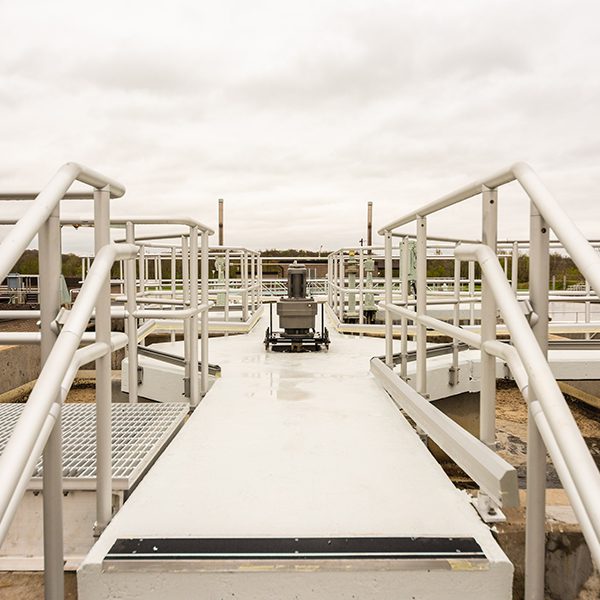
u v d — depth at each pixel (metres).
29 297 13.29
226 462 1.93
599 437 4.85
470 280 5.44
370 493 1.65
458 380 4.01
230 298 11.02
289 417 2.56
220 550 1.28
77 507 1.69
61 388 1.19
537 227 1.28
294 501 1.58
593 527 0.75
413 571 1.24
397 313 3.15
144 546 1.30
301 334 4.90
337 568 1.24
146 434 2.18
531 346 1.05
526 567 1.28
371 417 2.57
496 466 1.38
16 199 1.64
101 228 1.51
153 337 8.02
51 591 1.28
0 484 0.82
